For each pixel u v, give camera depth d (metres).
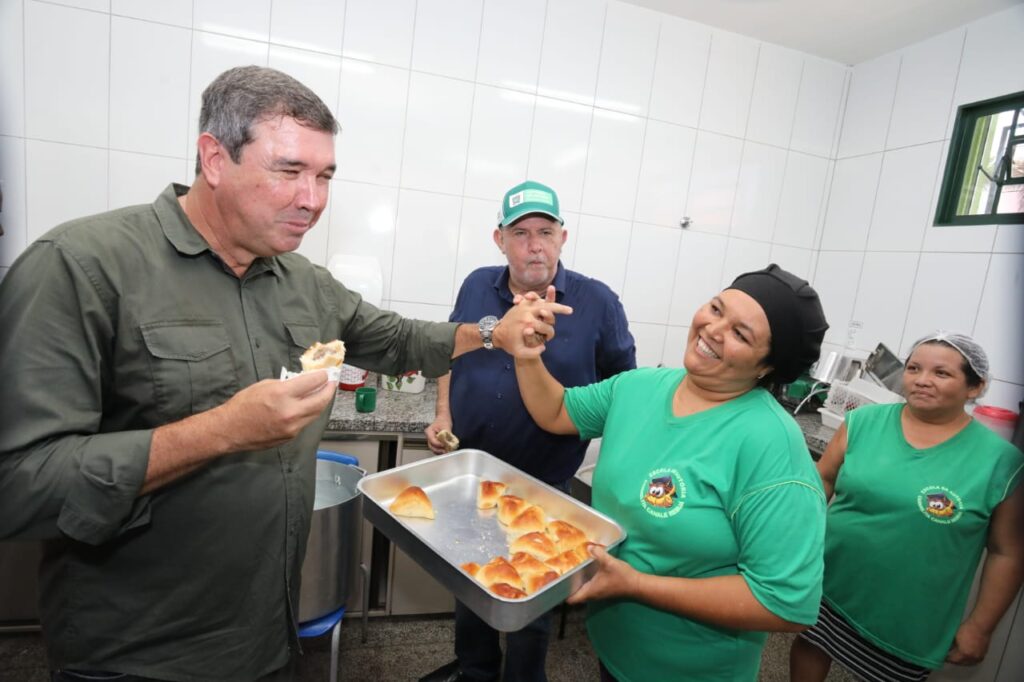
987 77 1.97
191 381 0.76
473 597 0.78
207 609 0.81
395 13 1.91
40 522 0.66
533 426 1.40
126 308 0.72
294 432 0.67
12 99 1.66
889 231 2.29
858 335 2.41
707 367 0.86
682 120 2.28
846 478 1.40
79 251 0.69
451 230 2.10
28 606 1.62
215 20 1.76
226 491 0.79
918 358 1.30
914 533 1.27
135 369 0.73
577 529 1.00
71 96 1.70
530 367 1.11
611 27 2.13
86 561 0.75
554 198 1.36
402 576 1.82
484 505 1.12
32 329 0.65
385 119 1.96
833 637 1.43
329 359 0.78
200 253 0.78
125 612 0.77
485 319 1.12
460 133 2.04
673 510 0.84
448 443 1.40
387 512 0.94
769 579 0.75
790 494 0.77
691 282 2.43
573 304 1.44
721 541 0.83
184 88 1.78
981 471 1.23
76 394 0.68
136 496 0.67
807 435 1.94
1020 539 1.23
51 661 0.79
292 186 0.72
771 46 2.34
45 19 1.64
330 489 1.45
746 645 0.88
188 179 1.83
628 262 2.33
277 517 0.85
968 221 2.02
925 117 2.17
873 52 2.33
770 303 0.80
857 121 2.45
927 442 1.32
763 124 2.40
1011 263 1.87
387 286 2.08
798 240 2.56
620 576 0.80
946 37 2.10
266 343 0.86
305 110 0.71
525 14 2.03
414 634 1.84
